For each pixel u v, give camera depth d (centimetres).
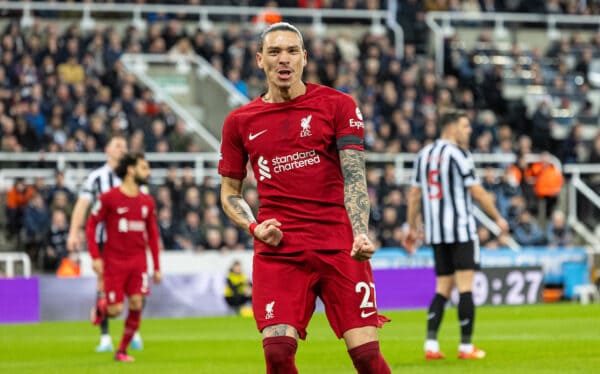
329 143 1424
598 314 4347
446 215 2634
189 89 6744
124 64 6397
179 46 6700
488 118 6744
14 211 5353
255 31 7094
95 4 6844
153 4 7156
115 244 2895
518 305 5088
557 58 7625
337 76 6775
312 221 1417
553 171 5912
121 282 2892
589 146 7050
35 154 5516
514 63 7525
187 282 4894
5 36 6100
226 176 1503
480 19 7788
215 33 6875
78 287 4756
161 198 5272
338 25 7538
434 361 2605
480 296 5122
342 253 1411
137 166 2928
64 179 5388
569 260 5547
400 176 5962
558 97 7500
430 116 6569
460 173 2641
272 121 1437
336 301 1409
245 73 6750
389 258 5294
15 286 4650
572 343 3077
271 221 1398
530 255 5478
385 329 3781
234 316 4828
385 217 5478
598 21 8050
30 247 5278
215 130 6556
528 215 5841
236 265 4906
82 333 3975
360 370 1405
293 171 1427
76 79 6181
